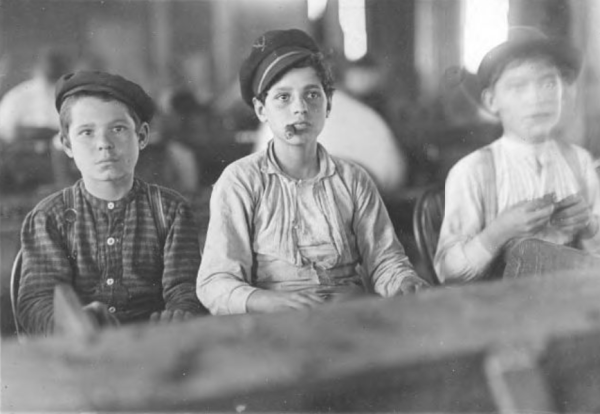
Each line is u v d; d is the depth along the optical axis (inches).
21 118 54.6
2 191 55.0
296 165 58.9
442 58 61.5
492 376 51.4
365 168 60.9
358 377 47.6
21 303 55.7
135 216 57.1
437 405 50.6
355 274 61.0
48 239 56.0
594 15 64.3
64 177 55.9
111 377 40.9
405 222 62.7
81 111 55.1
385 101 60.7
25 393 42.6
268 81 57.4
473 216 64.4
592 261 55.4
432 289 53.6
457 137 63.2
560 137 65.6
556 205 66.0
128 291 57.2
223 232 57.9
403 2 59.5
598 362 53.2
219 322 42.8
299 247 59.1
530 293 52.4
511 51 62.8
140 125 56.4
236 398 47.2
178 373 40.9
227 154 58.0
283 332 44.0
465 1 60.8
